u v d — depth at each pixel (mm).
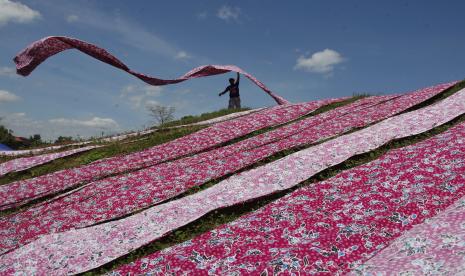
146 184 10492
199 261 6039
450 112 11938
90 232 7977
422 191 7188
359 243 5957
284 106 17109
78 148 16125
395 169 8336
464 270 4789
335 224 6543
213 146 13344
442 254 5227
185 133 15602
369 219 6547
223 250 6230
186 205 8500
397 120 11914
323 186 8172
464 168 7785
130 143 15625
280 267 5613
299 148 11281
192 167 11203
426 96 14141
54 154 15148
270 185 8922
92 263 6945
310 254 5805
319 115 14734
